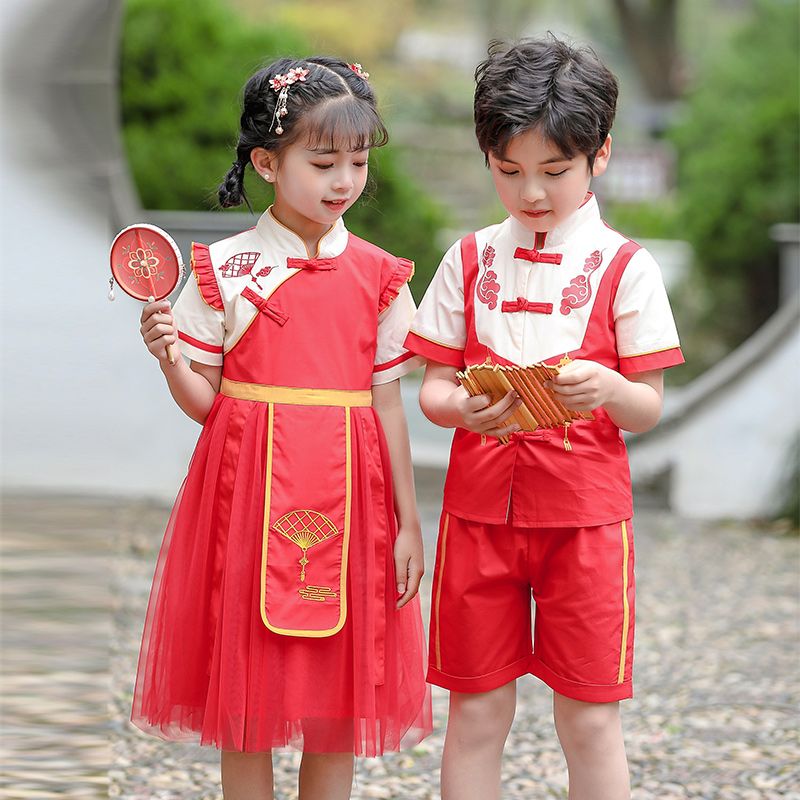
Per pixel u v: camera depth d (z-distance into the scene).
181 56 11.79
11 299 8.76
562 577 3.25
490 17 25.50
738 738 4.84
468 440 3.34
